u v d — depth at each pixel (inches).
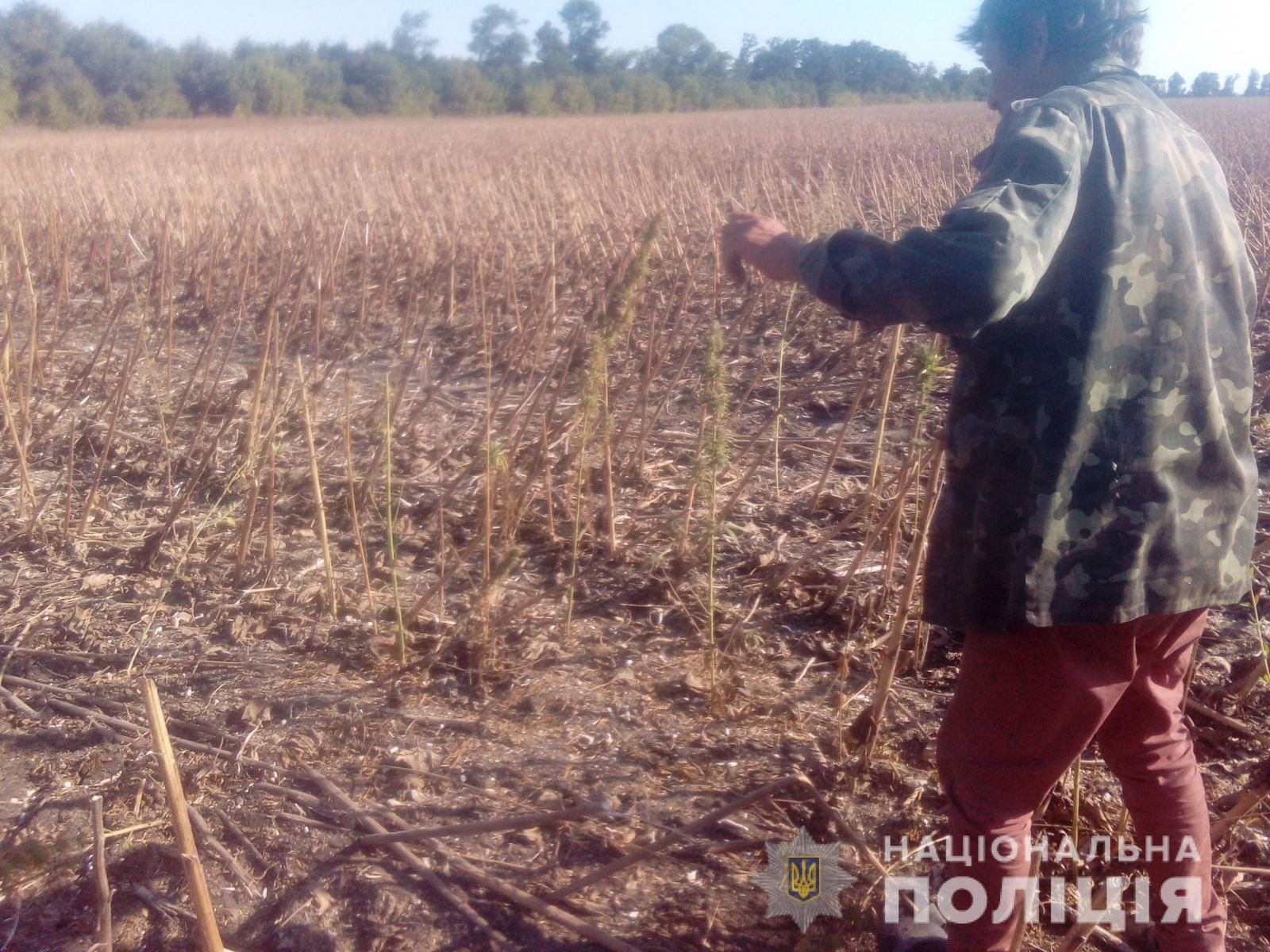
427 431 199.0
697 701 115.6
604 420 152.6
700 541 144.6
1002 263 60.2
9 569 146.3
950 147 852.0
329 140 1096.8
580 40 3312.0
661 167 697.0
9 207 422.9
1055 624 66.2
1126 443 65.5
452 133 1277.1
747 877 92.0
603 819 98.0
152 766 106.0
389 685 118.9
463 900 90.0
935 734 109.1
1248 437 70.7
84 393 221.6
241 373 241.8
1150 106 70.0
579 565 145.3
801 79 3260.3
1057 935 87.8
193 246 350.0
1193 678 116.0
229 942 88.3
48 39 2050.9
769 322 265.6
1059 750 70.7
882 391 146.9
